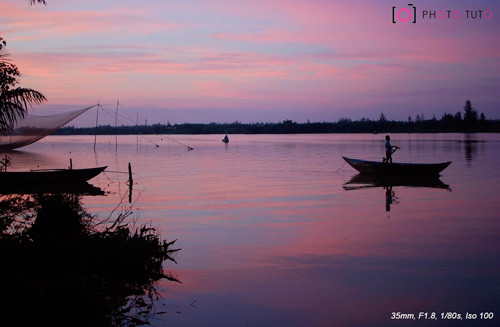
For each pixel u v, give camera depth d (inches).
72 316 242.7
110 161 1688.0
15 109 452.1
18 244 309.4
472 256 401.7
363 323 273.0
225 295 315.3
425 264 379.6
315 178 1062.4
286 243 452.8
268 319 278.7
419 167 1027.9
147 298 309.7
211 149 2536.9
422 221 556.7
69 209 363.6
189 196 788.6
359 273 358.9
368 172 1104.8
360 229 514.3
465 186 890.1
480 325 268.7
